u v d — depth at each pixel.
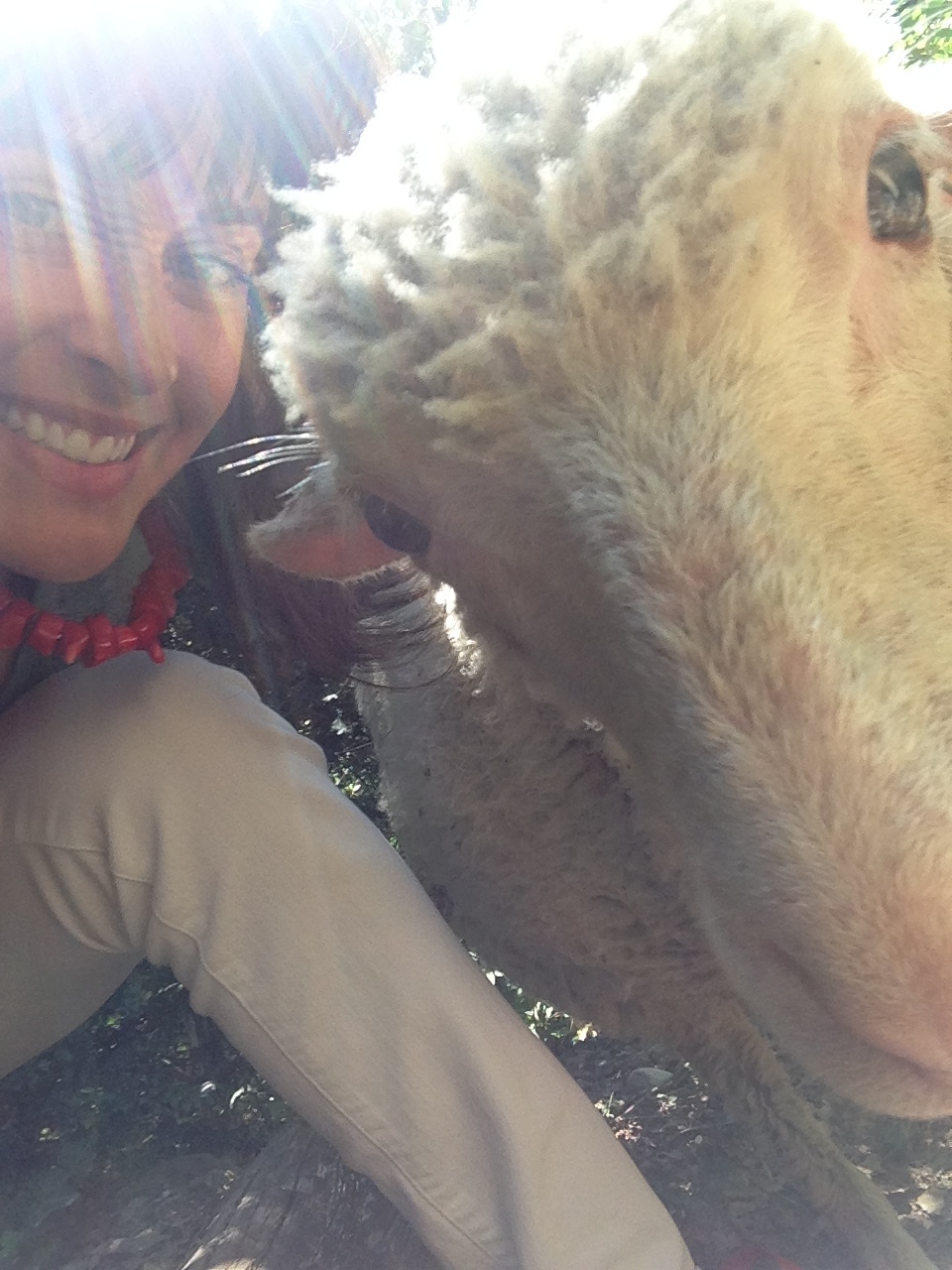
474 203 0.37
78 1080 0.88
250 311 0.53
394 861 0.54
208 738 0.53
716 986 0.64
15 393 0.42
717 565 0.35
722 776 0.36
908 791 0.35
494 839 0.67
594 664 0.43
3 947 0.56
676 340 0.36
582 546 0.38
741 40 0.36
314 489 0.55
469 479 0.41
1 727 0.56
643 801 0.57
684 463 0.36
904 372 0.39
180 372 0.46
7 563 0.49
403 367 0.39
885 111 0.39
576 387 0.37
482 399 0.38
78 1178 0.81
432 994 0.51
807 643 0.35
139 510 0.51
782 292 0.36
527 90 0.38
